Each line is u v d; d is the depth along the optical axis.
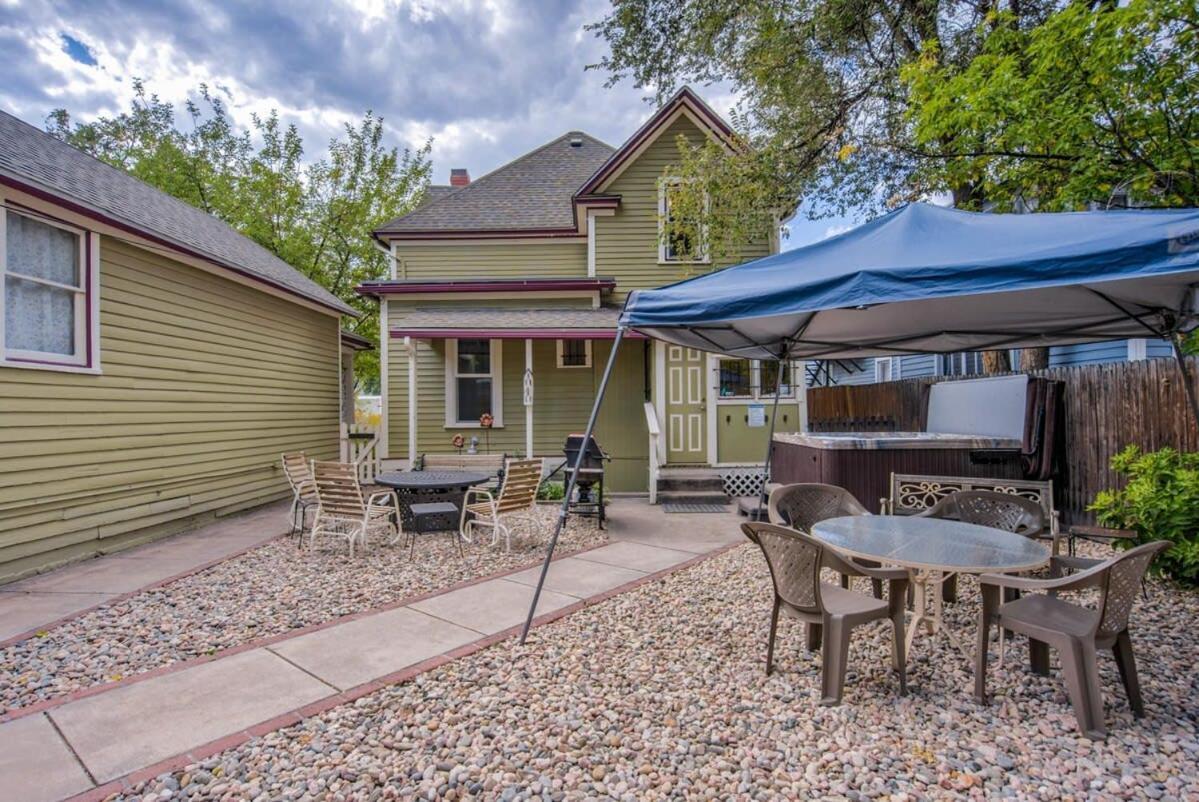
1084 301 4.06
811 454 7.30
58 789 2.34
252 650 3.69
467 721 2.88
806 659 3.58
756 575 5.32
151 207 7.62
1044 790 2.36
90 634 3.98
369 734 2.76
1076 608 3.16
